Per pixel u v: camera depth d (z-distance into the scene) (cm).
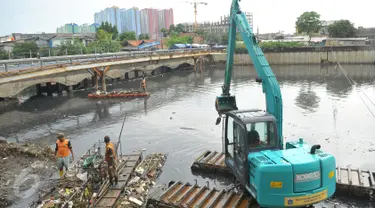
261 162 881
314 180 858
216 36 10438
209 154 1523
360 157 1569
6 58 3625
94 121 2392
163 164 1524
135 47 7088
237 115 1044
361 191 1140
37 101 3156
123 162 1394
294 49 6681
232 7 1431
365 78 4394
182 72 5866
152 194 1160
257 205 1030
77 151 1725
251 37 1227
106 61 3466
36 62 2925
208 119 2370
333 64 6444
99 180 1211
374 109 2570
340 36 7925
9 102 3100
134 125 2255
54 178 1307
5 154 1591
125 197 1130
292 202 855
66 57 3053
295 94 3338
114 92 3400
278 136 997
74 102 3089
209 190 1145
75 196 1080
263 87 1154
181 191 1149
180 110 2698
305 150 952
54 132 2123
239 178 1038
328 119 2302
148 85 4238
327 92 3400
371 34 8025
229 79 1580
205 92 3600
